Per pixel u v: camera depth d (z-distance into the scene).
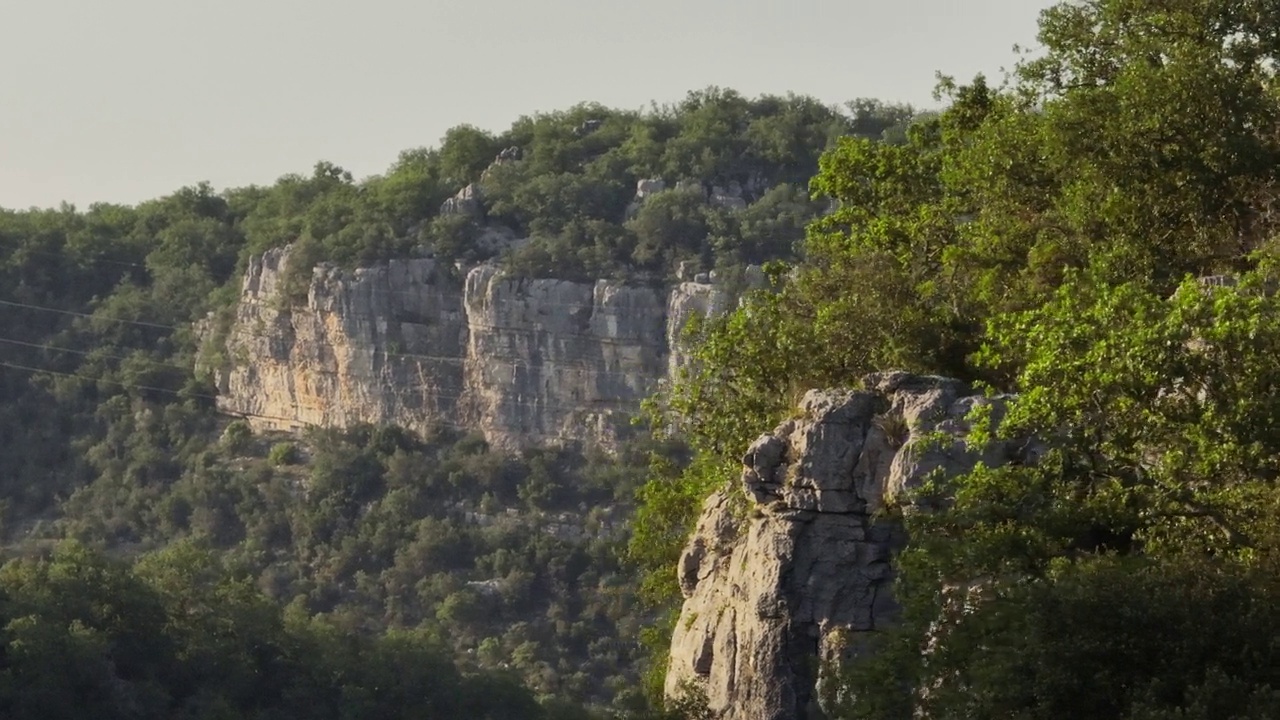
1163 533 39.91
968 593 38.78
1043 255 54.56
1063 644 34.47
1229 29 58.53
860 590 42.19
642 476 162.12
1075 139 55.88
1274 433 38.81
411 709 110.62
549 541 157.88
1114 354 40.06
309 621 122.25
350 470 173.88
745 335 56.62
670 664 51.06
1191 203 54.69
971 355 46.56
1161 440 40.41
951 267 56.62
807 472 43.03
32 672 97.94
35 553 165.75
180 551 124.38
